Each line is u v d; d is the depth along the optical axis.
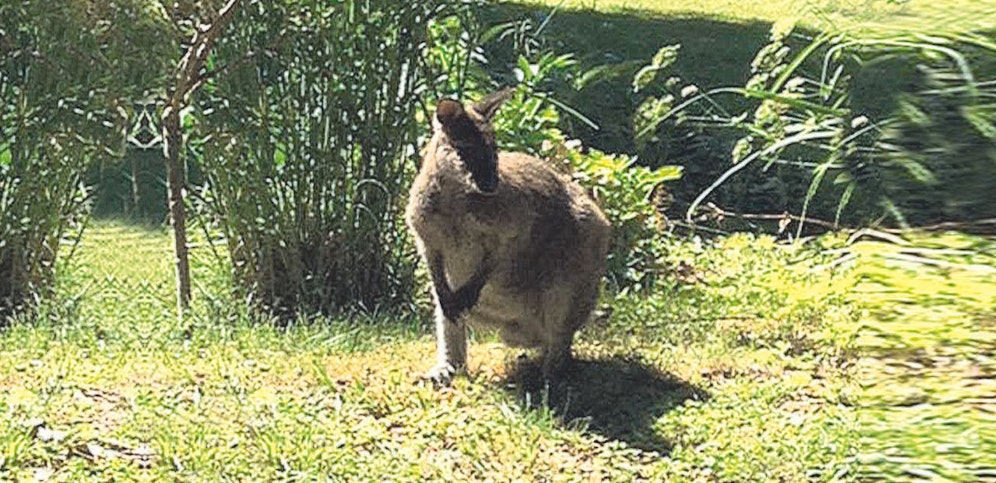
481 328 7.56
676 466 5.92
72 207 8.93
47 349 7.43
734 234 10.56
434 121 7.16
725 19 19.58
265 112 8.74
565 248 7.23
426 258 7.16
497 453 6.01
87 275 9.58
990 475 4.02
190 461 5.63
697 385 7.13
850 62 8.80
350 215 8.91
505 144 9.33
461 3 8.93
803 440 6.10
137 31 8.80
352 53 8.73
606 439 6.32
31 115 8.60
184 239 8.60
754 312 8.59
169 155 8.52
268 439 5.82
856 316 7.33
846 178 8.59
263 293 8.93
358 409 6.44
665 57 11.25
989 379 4.17
